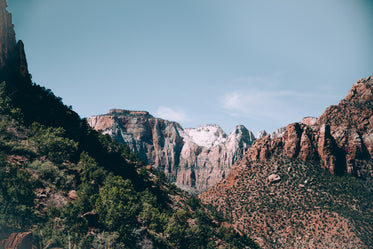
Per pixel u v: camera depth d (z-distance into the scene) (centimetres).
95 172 11881
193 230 11900
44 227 7381
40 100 15700
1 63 15262
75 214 8250
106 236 8581
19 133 12044
